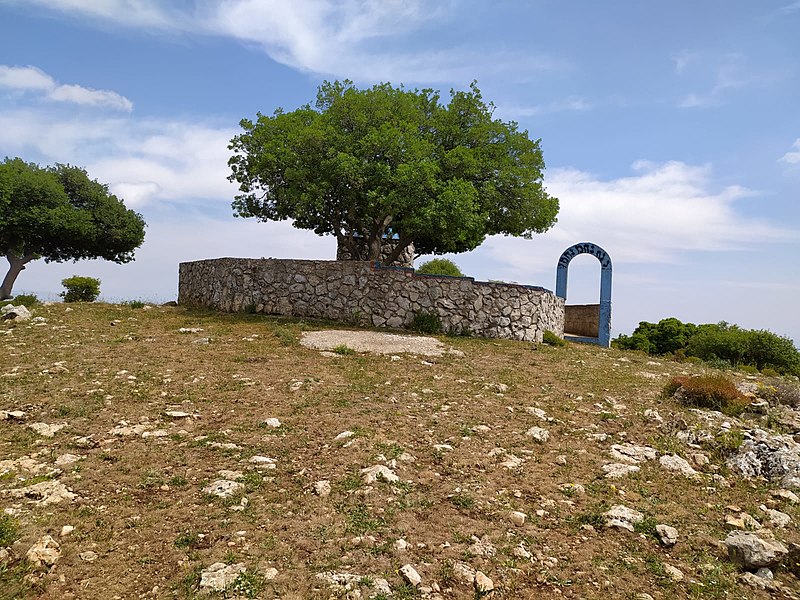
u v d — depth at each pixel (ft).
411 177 54.70
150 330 48.55
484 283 58.03
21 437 22.17
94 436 22.72
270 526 16.11
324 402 29.07
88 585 12.90
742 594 14.01
